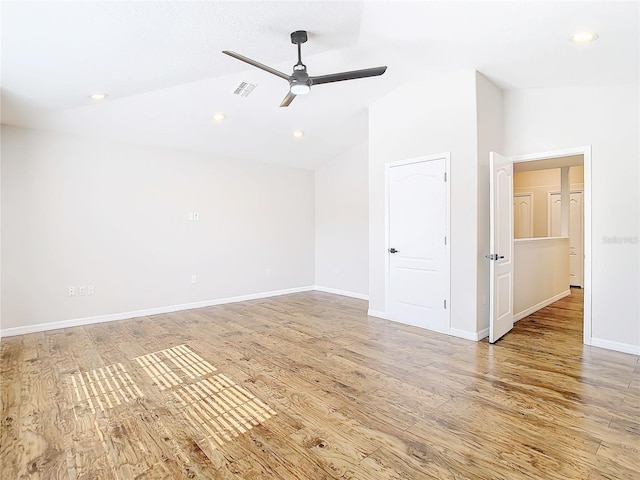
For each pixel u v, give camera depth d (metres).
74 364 3.20
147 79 3.28
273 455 1.90
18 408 2.42
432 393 2.58
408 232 4.39
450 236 3.97
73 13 1.98
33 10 1.90
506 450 1.92
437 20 2.63
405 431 2.11
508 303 4.07
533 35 2.71
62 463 1.85
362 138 5.87
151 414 2.34
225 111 4.37
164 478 1.73
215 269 5.71
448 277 4.00
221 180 5.77
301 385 2.74
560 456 1.86
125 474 1.76
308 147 5.95
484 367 3.05
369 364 3.15
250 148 5.65
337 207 6.62
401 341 3.78
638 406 2.37
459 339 3.83
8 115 3.77
